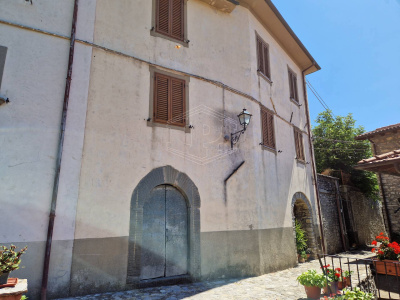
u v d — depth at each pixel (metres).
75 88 5.86
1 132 5.07
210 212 7.17
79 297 5.06
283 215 9.26
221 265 7.04
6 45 5.39
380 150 12.52
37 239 5.00
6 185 4.93
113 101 6.26
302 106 12.70
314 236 10.95
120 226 5.83
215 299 5.14
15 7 5.62
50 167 5.34
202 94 7.75
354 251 13.20
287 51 12.08
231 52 8.77
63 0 6.14
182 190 6.84
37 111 5.43
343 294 4.30
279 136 10.14
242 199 7.87
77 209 5.43
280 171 9.69
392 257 5.47
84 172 5.64
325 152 17.86
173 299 5.11
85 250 5.38
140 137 6.45
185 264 6.65
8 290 3.49
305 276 5.20
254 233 7.83
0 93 5.17
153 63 7.02
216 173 7.52
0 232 4.75
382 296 5.02
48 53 5.75
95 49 6.26
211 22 8.52
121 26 6.74
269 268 7.98
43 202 5.16
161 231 6.46
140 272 5.95
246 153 8.34
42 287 4.83
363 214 16.64
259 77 9.55
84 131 5.79
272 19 10.33
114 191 5.89
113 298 5.05
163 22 7.48
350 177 16.56
